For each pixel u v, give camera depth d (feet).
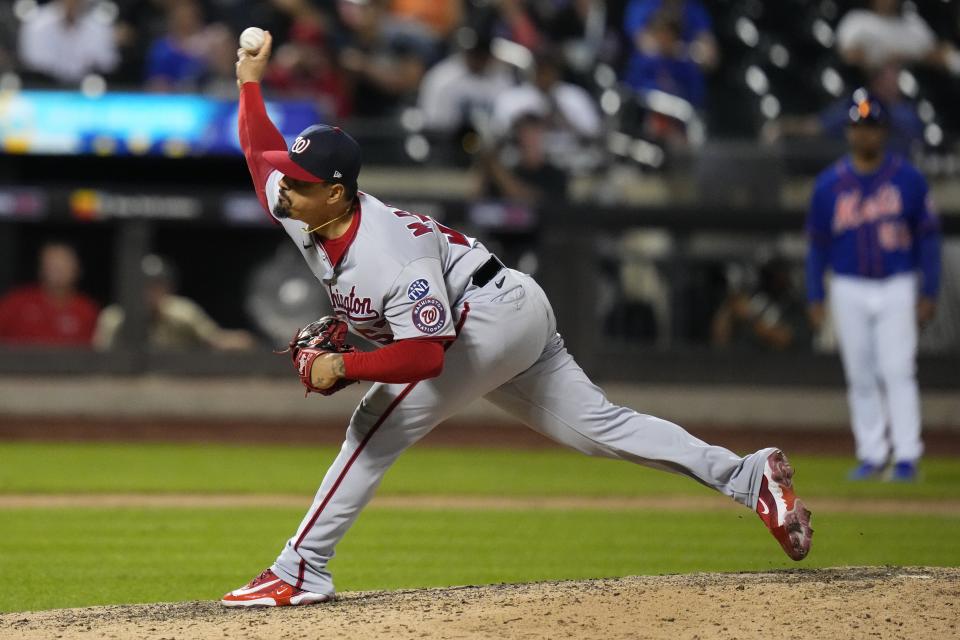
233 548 82.48
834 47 189.57
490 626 49.03
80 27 169.68
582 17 196.24
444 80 168.35
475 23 191.83
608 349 159.02
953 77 183.62
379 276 50.24
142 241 157.07
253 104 56.13
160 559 78.07
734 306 160.25
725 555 79.87
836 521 93.61
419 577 71.72
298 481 117.19
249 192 157.99
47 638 49.47
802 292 160.76
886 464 126.41
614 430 56.13
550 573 73.05
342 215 50.96
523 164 161.79
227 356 160.66
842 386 160.25
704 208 158.61
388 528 91.50
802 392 160.25
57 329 160.04
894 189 106.93
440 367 50.57
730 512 101.96
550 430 56.85
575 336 158.51
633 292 159.33
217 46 169.07
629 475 128.36
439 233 53.21
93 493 108.99
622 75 189.98
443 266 52.85
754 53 194.29
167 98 155.33
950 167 162.61
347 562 77.05
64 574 72.59
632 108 174.50
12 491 108.99
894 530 89.35
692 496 112.47
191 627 50.44
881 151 108.17
